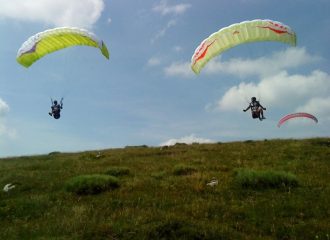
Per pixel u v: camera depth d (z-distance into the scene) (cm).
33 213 1057
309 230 838
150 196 1162
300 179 1295
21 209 1084
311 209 973
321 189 1150
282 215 952
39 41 1889
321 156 1775
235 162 1745
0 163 2203
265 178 1223
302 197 1077
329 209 959
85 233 830
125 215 952
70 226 883
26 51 1900
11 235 867
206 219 931
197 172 1502
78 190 1248
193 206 1034
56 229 882
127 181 1399
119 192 1225
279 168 1555
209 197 1136
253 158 1845
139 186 1299
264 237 822
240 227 888
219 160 1816
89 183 1268
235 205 1047
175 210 1009
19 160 2336
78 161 2042
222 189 1209
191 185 1277
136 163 1852
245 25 1675
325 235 806
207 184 1288
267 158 1803
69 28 1850
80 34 1848
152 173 1531
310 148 1980
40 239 816
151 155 2180
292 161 1694
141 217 908
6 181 1519
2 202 1163
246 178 1243
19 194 1305
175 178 1418
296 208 984
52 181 1469
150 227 834
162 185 1305
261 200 1071
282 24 1664
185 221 876
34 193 1309
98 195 1210
